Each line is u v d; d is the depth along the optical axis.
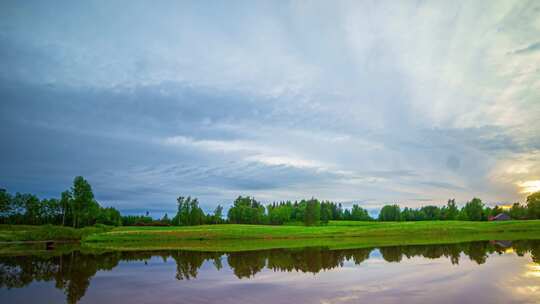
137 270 29.12
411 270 26.45
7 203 108.62
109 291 20.50
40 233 68.19
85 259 37.56
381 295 18.05
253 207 154.50
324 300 17.25
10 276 26.31
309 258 35.81
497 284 20.14
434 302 16.30
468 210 138.25
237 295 18.97
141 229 92.00
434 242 53.28
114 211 123.19
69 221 111.38
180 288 21.22
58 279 24.89
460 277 22.81
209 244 57.97
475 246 44.84
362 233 75.19
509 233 72.56
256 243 59.09
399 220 157.50
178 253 43.16
